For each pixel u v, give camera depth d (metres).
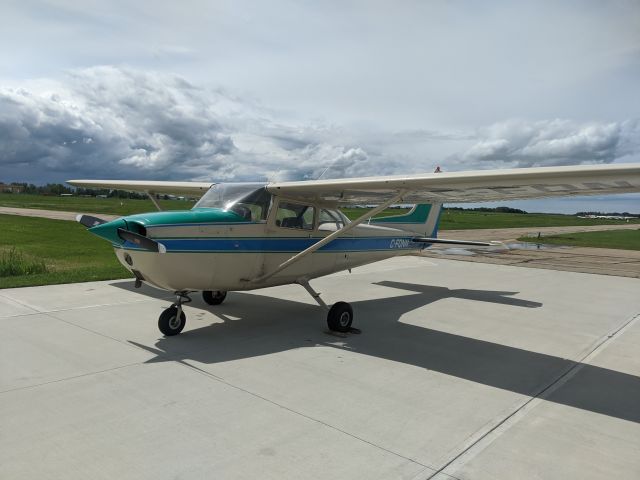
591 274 11.67
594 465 2.85
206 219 5.20
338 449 2.95
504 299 8.25
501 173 4.45
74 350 4.76
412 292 8.77
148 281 5.04
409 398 3.81
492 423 3.40
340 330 5.75
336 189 5.66
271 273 5.87
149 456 2.79
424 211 8.80
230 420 3.30
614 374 4.55
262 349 5.01
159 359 4.57
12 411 3.36
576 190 4.95
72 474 2.57
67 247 14.84
